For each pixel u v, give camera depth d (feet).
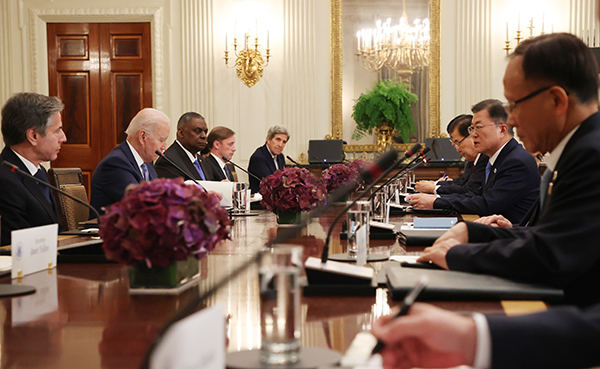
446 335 2.31
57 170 10.02
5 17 22.53
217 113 22.82
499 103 10.82
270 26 22.79
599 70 4.20
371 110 22.26
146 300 3.80
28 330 3.12
